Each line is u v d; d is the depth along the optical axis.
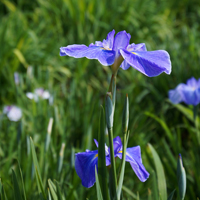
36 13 2.57
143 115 1.62
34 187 0.98
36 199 0.96
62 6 2.53
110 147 0.73
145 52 0.74
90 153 0.76
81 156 0.76
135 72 2.01
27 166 0.98
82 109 1.58
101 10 2.48
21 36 2.06
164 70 0.71
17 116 1.41
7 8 2.67
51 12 2.56
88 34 2.29
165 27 2.67
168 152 1.17
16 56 1.94
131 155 0.76
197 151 1.26
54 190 0.81
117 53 0.73
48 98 1.57
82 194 1.02
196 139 1.27
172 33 2.75
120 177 0.74
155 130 1.65
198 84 1.21
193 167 1.14
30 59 2.07
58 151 1.09
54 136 1.22
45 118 1.37
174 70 1.96
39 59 2.09
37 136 1.27
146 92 1.80
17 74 1.63
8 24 2.14
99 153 0.74
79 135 1.48
